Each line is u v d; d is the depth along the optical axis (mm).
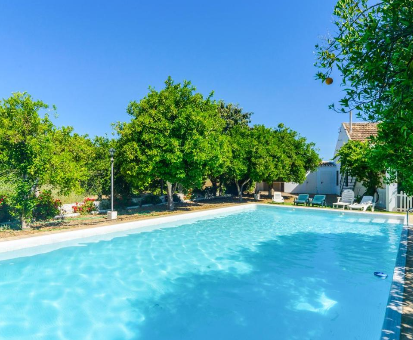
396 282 5199
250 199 23266
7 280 6828
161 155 13469
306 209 16609
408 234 9102
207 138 14953
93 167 14914
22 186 9477
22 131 9375
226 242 10414
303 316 5188
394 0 2598
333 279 6965
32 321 5047
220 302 5781
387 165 4043
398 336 3496
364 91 3020
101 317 5195
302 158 24062
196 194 22250
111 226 10562
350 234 11711
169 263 8109
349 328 4758
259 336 4562
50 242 8820
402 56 2549
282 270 7559
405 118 2557
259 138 21500
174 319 5137
